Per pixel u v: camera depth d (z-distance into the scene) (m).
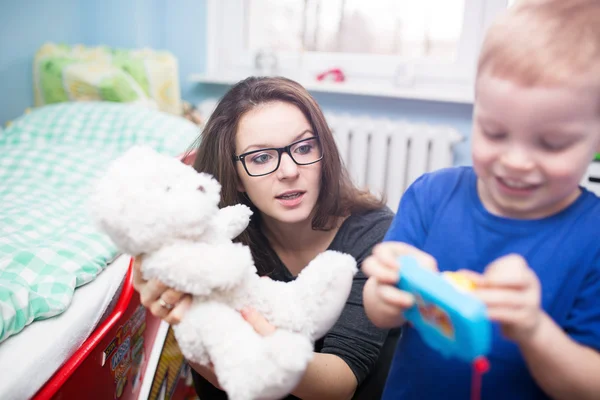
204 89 2.17
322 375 0.70
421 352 0.57
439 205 0.57
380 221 0.92
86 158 1.40
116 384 0.88
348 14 2.00
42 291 0.78
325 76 2.01
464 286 0.39
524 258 0.49
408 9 1.92
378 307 0.47
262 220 0.95
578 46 0.37
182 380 1.27
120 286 0.93
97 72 1.76
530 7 0.41
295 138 0.80
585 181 1.27
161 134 1.53
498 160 0.42
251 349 0.47
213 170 0.86
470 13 1.82
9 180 1.27
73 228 1.03
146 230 0.49
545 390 0.45
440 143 1.75
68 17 2.05
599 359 0.42
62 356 0.72
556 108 0.37
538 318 0.40
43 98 1.84
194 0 2.09
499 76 0.39
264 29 2.15
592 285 0.46
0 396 0.59
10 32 2.04
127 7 2.02
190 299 0.54
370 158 1.89
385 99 1.93
